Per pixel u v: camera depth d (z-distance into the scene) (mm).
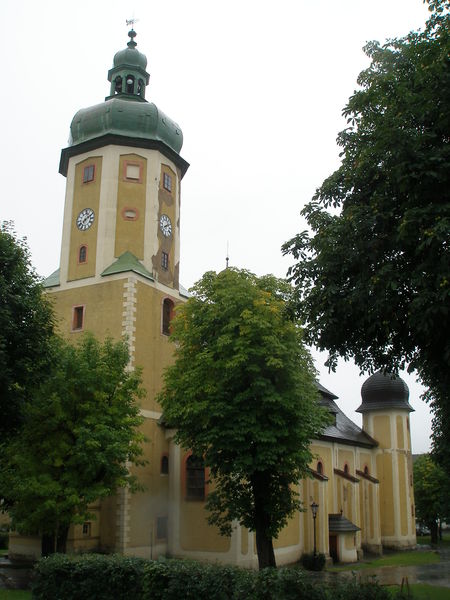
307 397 25766
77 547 31422
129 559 16328
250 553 33656
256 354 25000
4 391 20516
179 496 35125
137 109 39719
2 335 19969
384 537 52656
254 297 26719
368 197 16000
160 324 37875
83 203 38969
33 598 17422
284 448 24578
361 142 16125
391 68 15727
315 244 16203
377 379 55688
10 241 22016
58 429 26781
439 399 26078
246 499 26656
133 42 43312
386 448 54219
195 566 14859
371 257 14734
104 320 36312
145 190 38906
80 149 39750
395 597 13211
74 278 38062
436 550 52875
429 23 15195
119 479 27000
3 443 26031
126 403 28625
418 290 14062
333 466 45188
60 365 25844
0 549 40219
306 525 38688
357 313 15266
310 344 16422
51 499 25234
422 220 13414
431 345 14992
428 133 13852
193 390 26047
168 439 36281
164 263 39250
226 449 25141
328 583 13305
